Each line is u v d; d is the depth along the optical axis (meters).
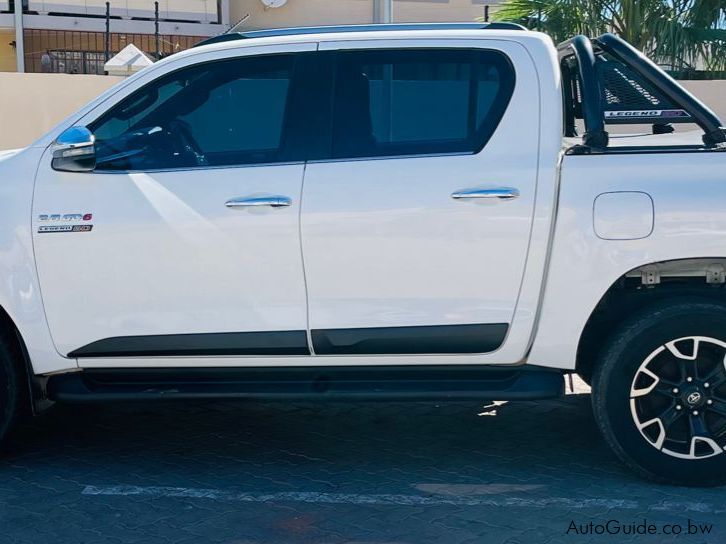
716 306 4.21
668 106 4.41
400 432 5.32
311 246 4.33
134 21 18.69
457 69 4.47
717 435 4.32
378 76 4.52
